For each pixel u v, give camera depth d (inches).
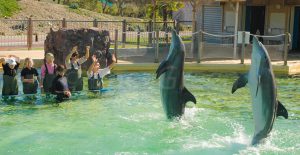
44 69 531.2
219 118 448.1
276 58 784.9
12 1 1697.8
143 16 2033.7
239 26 983.6
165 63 404.2
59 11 1765.5
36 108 481.1
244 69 738.8
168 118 422.9
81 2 2170.3
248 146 360.5
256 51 339.0
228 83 640.4
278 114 348.2
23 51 861.8
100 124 423.5
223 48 823.1
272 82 336.8
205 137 387.2
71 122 430.3
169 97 412.2
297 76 709.9
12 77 521.0
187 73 721.6
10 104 495.2
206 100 531.8
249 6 987.3
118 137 386.6
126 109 479.5
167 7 1279.5
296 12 954.7
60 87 514.6
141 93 561.6
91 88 557.9
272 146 358.3
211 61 773.9
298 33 967.0
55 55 695.7
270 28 965.8
